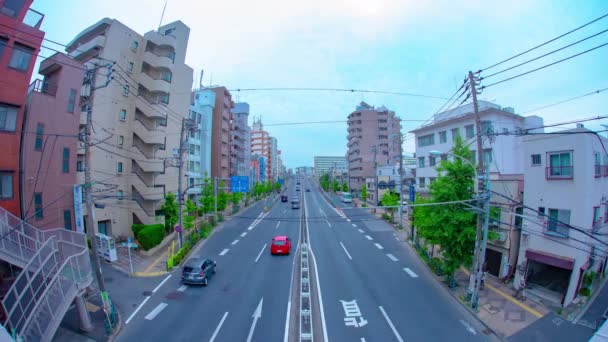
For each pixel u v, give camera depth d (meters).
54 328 10.66
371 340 12.43
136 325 13.48
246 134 79.12
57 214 20.52
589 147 16.42
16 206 17.45
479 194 15.43
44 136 19.67
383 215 43.50
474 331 13.34
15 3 17.00
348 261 23.81
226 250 27.14
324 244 29.58
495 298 16.77
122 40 29.69
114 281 18.83
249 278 19.70
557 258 16.75
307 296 16.73
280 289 17.81
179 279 19.41
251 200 70.31
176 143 35.06
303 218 44.69
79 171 25.80
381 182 56.62
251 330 13.09
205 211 37.81
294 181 185.88
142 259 23.66
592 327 13.80
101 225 27.42
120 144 29.20
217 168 54.38
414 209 26.05
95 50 28.72
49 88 21.27
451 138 32.91
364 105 85.75
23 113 17.84
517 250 19.64
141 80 30.81
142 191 29.61
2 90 16.66
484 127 28.78
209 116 53.06
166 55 32.88
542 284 18.73
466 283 18.92
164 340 12.25
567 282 17.28
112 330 12.78
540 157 18.03
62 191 20.98
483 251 15.16
